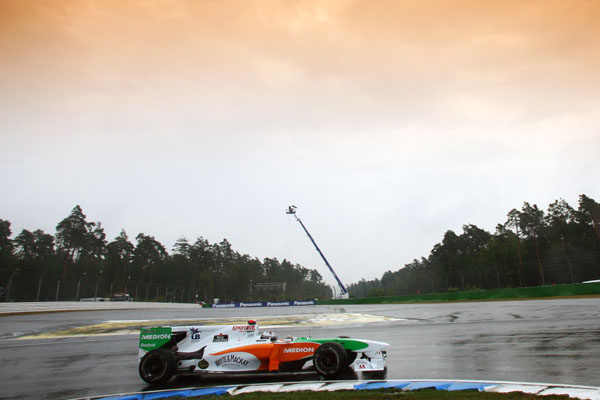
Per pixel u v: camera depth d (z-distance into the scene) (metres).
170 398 6.70
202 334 8.50
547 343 10.31
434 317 21.39
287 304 76.81
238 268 124.50
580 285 34.19
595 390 5.88
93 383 8.23
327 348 7.49
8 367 10.57
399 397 5.93
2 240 73.94
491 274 85.62
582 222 73.38
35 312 36.12
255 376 8.23
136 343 14.54
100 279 85.19
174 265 109.19
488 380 6.84
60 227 81.12
